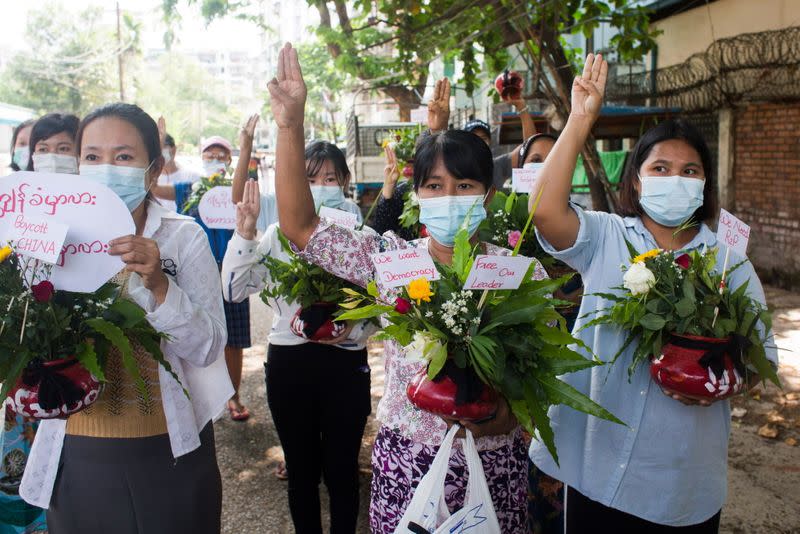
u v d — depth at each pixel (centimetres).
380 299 207
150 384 214
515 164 470
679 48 991
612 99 1030
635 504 220
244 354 690
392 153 414
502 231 311
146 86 4328
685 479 218
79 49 3384
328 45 1241
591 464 226
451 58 942
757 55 827
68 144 331
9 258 192
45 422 218
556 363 189
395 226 412
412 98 1344
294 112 213
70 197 196
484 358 180
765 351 220
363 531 365
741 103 884
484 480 198
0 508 323
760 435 466
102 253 197
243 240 323
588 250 232
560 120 567
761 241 873
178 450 214
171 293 207
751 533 354
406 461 215
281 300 317
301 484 322
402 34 719
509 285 188
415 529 197
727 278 226
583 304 234
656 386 218
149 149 224
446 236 227
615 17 629
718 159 930
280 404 321
